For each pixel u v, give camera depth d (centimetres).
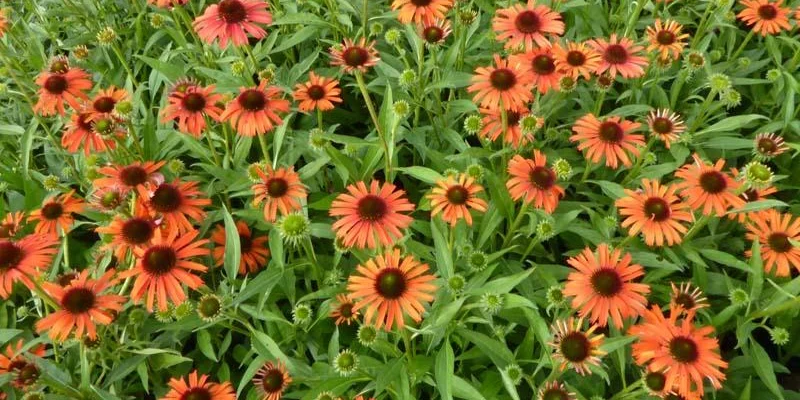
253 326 133
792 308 124
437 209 121
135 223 120
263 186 125
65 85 137
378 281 112
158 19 163
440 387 115
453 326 122
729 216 135
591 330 113
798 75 157
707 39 156
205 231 133
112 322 123
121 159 141
